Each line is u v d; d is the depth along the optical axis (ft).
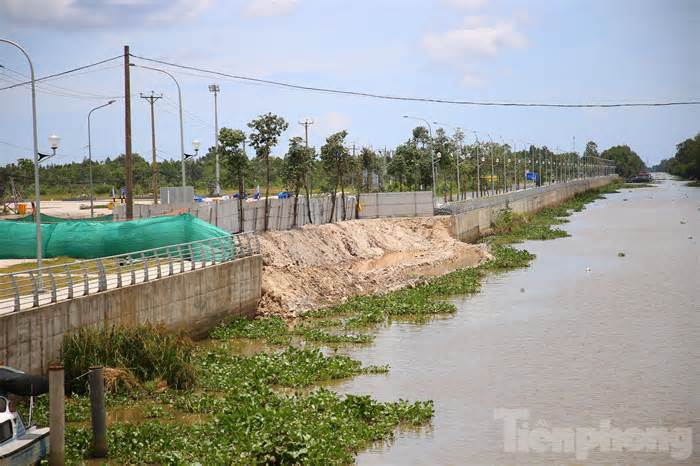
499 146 523.70
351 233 250.98
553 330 141.28
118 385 100.07
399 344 132.87
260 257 162.50
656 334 136.26
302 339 137.59
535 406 98.58
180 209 176.55
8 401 72.90
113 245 148.15
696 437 87.51
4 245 145.89
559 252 259.39
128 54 161.48
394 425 90.99
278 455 78.38
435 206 302.86
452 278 197.98
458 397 102.47
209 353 118.93
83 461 79.25
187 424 90.22
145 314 122.01
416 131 368.68
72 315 105.19
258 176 439.22
